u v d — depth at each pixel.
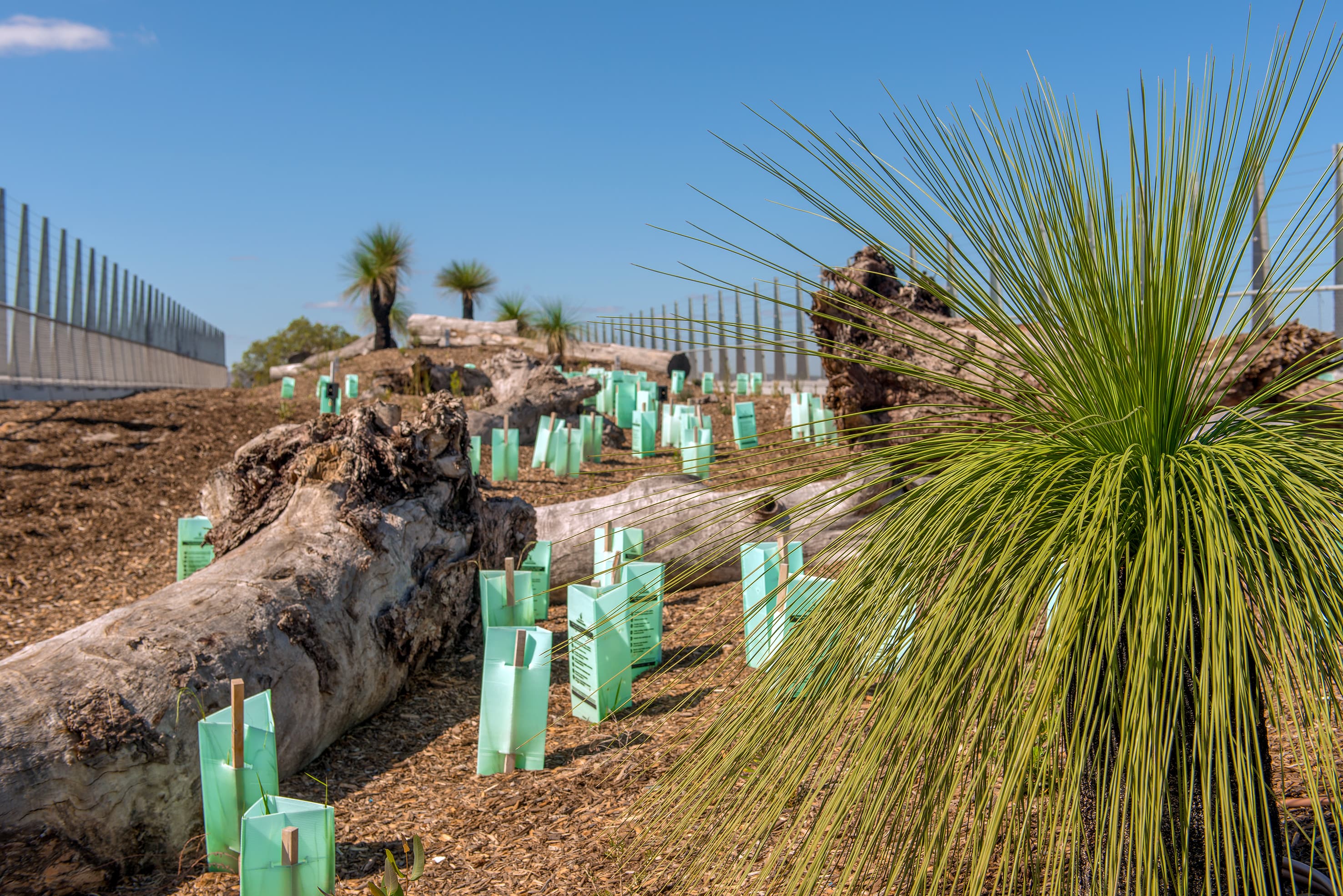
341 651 3.31
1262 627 1.21
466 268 24.55
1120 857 1.14
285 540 3.68
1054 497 1.37
